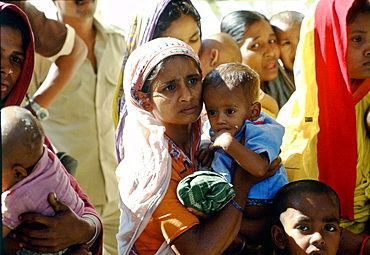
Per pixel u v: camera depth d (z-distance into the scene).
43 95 3.60
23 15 2.27
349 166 2.66
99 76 4.11
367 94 2.85
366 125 2.81
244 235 2.33
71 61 3.63
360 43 2.63
